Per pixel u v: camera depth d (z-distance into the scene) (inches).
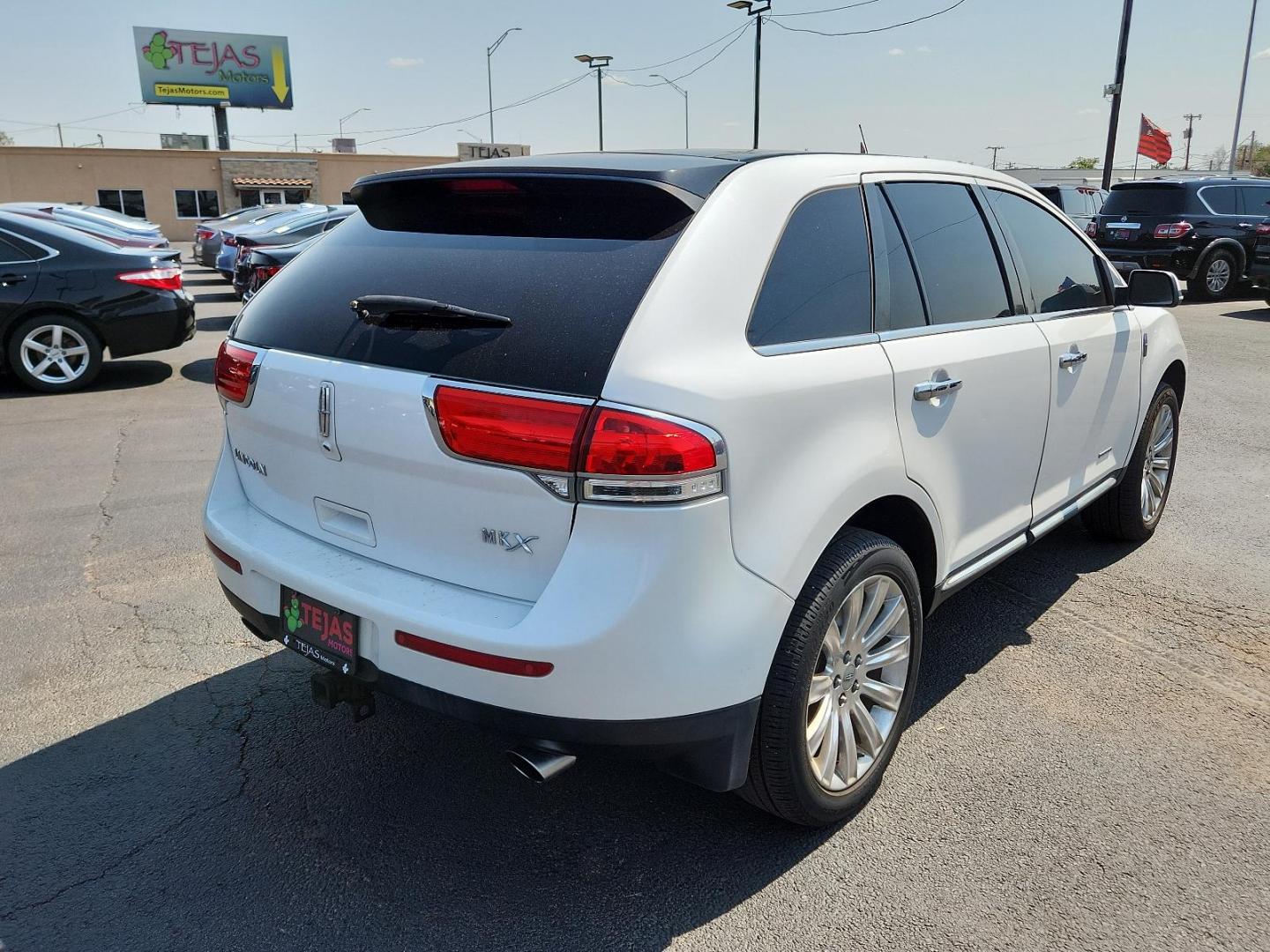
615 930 89.0
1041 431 133.6
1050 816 104.6
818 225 99.8
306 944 87.1
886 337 103.9
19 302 319.9
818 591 91.5
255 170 1758.1
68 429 275.7
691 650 81.1
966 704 127.7
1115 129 831.1
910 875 95.7
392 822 104.4
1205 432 267.6
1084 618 153.3
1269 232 490.3
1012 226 135.0
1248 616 153.7
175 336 345.1
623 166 92.4
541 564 82.5
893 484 100.3
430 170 100.3
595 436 77.2
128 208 1711.4
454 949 86.7
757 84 1087.0
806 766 94.3
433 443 84.7
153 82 2075.5
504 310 85.3
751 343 87.4
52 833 101.8
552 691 80.0
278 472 104.8
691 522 79.0
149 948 86.6
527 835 102.3
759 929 88.9
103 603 157.9
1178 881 94.7
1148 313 172.4
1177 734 120.6
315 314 99.6
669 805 107.5
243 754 116.8
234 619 153.0
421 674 85.5
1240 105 1448.1
